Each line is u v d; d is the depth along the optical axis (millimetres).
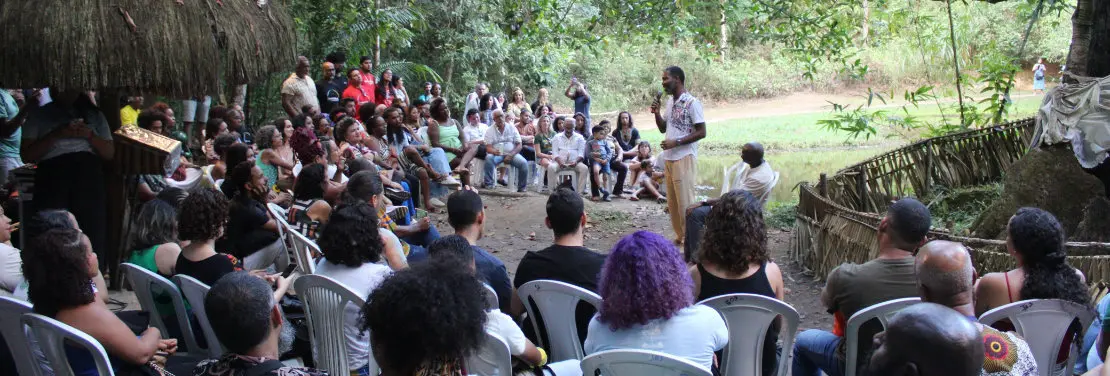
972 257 5840
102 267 5988
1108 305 3303
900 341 1900
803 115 28234
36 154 5762
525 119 13961
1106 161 7770
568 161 12461
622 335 3324
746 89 32938
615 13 10664
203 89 5742
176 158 6137
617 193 12500
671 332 3283
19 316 3354
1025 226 3717
